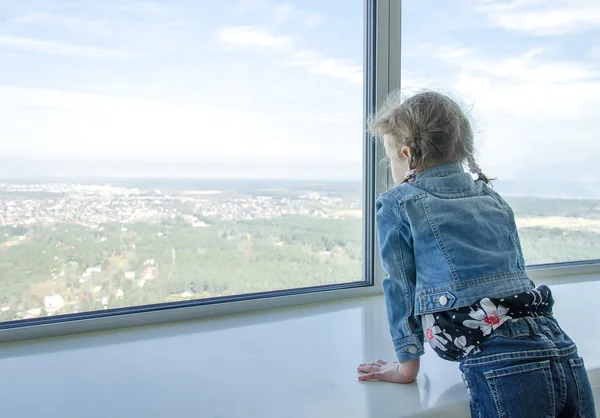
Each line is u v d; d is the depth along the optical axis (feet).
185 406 2.95
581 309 4.96
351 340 4.04
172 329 4.26
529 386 2.88
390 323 3.29
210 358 3.67
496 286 3.13
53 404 2.97
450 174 3.43
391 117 3.62
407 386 3.25
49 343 3.93
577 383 3.03
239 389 3.17
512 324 3.01
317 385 3.24
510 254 3.32
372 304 4.99
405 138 3.50
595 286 5.86
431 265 3.19
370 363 3.49
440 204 3.28
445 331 3.08
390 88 5.17
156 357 3.67
